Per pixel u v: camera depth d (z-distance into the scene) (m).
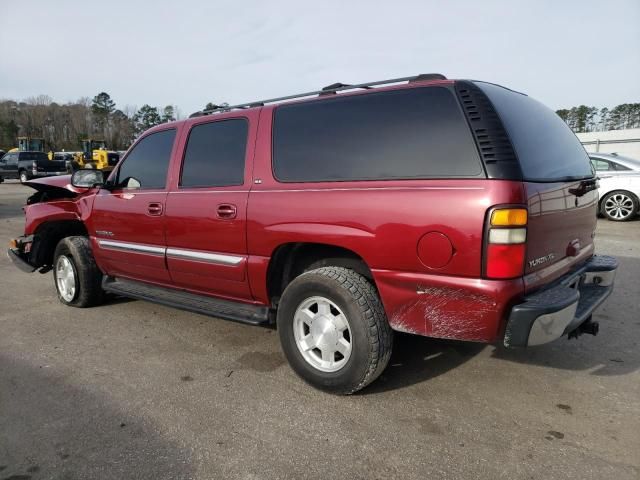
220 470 2.45
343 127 3.11
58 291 5.35
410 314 2.81
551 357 3.71
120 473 2.45
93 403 3.13
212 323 4.67
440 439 2.67
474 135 2.61
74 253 5.02
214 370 3.60
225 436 2.74
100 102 94.31
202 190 3.81
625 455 2.51
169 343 4.15
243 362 3.73
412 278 2.74
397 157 2.85
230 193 3.58
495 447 2.59
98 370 3.63
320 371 3.18
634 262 6.58
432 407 3.01
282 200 3.26
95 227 4.81
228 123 3.77
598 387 3.24
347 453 2.57
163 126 4.33
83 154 32.62
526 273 2.61
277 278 3.54
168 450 2.62
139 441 2.71
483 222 2.50
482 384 3.30
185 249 3.94
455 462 2.47
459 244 2.56
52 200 5.40
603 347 3.88
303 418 2.91
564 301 2.62
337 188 3.03
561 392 3.18
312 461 2.51
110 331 4.48
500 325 2.58
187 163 4.01
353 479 2.37
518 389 3.22
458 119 2.68
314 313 3.21
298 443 2.66
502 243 2.47
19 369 3.67
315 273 3.11
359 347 2.95
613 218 10.43
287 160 3.34
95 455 2.59
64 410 3.05
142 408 3.06
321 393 3.21
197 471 2.45
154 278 4.41
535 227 2.62
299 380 3.41
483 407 3.00
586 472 2.38
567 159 3.28
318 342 3.17
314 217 3.09
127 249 4.47
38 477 2.43
